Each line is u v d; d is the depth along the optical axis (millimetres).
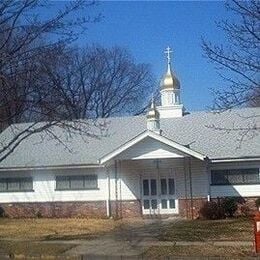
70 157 31547
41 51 17406
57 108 20766
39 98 20656
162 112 35656
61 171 31469
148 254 15438
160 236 20000
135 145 28781
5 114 18188
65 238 20172
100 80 56656
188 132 32375
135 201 30328
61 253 16266
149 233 21266
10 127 29875
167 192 30078
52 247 17391
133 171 30500
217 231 21219
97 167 30734
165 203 30047
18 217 31406
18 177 32031
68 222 27656
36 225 26062
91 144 32500
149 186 30312
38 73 17688
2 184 32125
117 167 30594
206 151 29984
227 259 13984
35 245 17922
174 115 35531
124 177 30594
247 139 29828
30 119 32875
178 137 32000
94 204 30828
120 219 29344
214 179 29703
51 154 32094
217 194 29484
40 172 31781
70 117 22016
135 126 34031
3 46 16500
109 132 33594
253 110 32656
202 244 17156
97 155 31375
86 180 31156
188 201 29625
